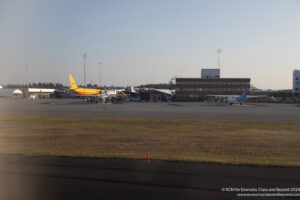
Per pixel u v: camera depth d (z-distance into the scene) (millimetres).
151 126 25797
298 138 18922
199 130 23000
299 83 144375
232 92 117625
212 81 117750
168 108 58656
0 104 72562
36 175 9188
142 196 7305
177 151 14039
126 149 14531
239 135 20250
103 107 60688
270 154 13375
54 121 30062
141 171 9766
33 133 20938
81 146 15398
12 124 27078
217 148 15016
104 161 11352
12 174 9305
